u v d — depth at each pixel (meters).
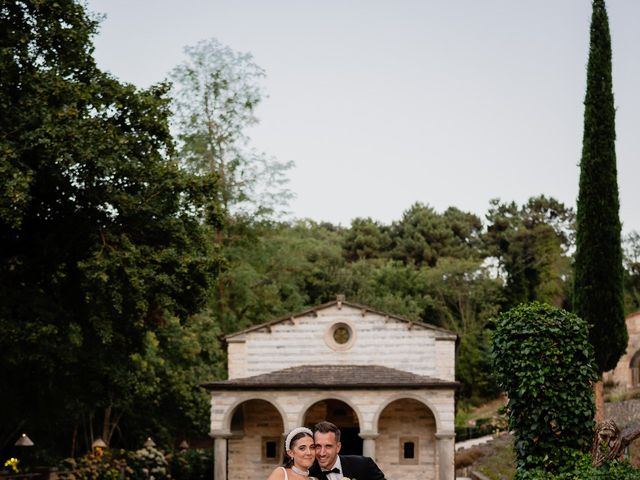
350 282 70.06
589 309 29.31
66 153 23.12
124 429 44.41
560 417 17.58
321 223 95.44
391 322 36.41
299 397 33.94
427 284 75.06
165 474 36.94
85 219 25.73
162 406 43.88
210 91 52.28
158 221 26.30
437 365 35.81
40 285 27.33
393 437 35.97
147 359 38.34
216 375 46.62
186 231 27.17
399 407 36.12
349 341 36.47
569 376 17.81
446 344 35.91
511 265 79.25
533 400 17.81
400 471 35.72
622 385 54.28
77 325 26.91
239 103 52.19
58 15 25.39
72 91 24.44
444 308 74.00
